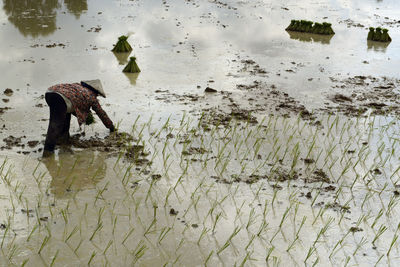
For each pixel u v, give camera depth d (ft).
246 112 36.11
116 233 21.50
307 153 30.25
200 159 28.84
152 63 46.52
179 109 36.11
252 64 47.83
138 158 28.53
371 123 34.86
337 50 54.49
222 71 45.32
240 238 21.66
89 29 56.59
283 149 30.63
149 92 39.29
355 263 20.30
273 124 34.30
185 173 27.17
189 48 51.93
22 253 19.79
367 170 28.45
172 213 23.26
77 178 26.05
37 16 61.11
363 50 54.95
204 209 23.82
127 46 49.57
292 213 23.81
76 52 48.19
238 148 30.09
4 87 38.14
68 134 29.66
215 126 33.47
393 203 25.05
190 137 31.68
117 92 38.88
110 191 25.02
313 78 44.60
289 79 44.01
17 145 29.19
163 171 27.27
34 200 23.73
